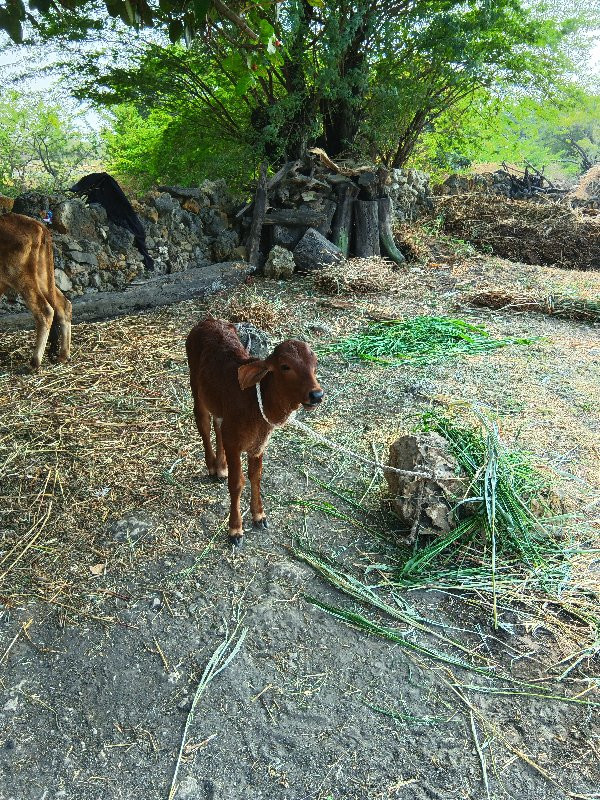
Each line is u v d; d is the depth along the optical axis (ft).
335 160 36.94
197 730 9.21
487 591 11.81
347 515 13.79
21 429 16.55
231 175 38.42
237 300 26.89
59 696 9.70
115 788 8.46
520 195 49.16
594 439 16.53
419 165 52.13
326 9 32.63
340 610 11.27
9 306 23.50
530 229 38.27
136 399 18.22
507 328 25.27
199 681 9.94
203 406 13.70
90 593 11.53
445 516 12.82
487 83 39.52
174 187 29.99
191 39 13.19
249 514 13.70
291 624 11.04
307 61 34.37
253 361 10.90
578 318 26.94
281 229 31.63
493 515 12.41
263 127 35.96
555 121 49.19
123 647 10.52
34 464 15.03
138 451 15.62
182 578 11.90
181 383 19.31
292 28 30.40
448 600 11.70
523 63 38.29
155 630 10.84
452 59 35.99
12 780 8.54
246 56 14.17
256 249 31.09
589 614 11.23
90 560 12.28
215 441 16.10
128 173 45.98
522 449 15.83
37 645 10.53
